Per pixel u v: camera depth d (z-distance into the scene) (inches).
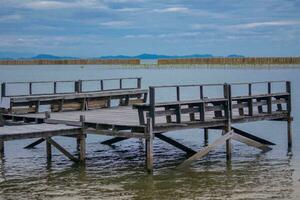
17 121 917.8
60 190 640.4
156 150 929.5
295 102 1726.1
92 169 764.6
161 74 4586.6
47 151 841.5
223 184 669.3
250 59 5428.2
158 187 655.1
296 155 865.5
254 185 661.3
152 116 717.3
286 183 669.9
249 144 861.8
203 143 1008.2
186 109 768.3
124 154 891.4
